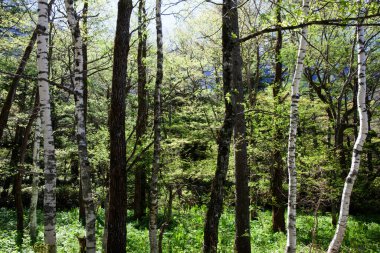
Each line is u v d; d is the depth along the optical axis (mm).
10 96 9367
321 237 14078
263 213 19344
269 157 14328
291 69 15547
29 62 15203
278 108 12250
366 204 21812
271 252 11727
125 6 7961
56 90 16875
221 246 11969
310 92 18078
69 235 13406
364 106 8156
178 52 19406
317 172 12844
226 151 7523
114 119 7957
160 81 9000
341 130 17766
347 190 7938
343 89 15656
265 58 18047
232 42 7141
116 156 7934
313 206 12844
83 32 11570
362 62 8281
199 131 16719
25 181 25203
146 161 14148
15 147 20578
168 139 14492
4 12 10859
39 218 18844
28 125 13039
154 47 14102
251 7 16438
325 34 15430
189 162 15703
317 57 16344
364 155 19547
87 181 7051
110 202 7938
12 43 11289
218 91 16688
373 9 5918
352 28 14023
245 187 10539
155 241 8523
